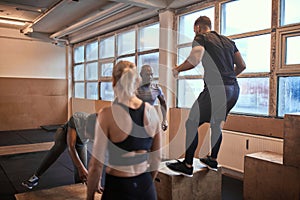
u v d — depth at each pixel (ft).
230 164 12.69
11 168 14.28
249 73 12.67
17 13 21.63
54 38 28.81
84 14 21.21
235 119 12.87
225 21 13.84
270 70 11.75
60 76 29.76
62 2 18.07
